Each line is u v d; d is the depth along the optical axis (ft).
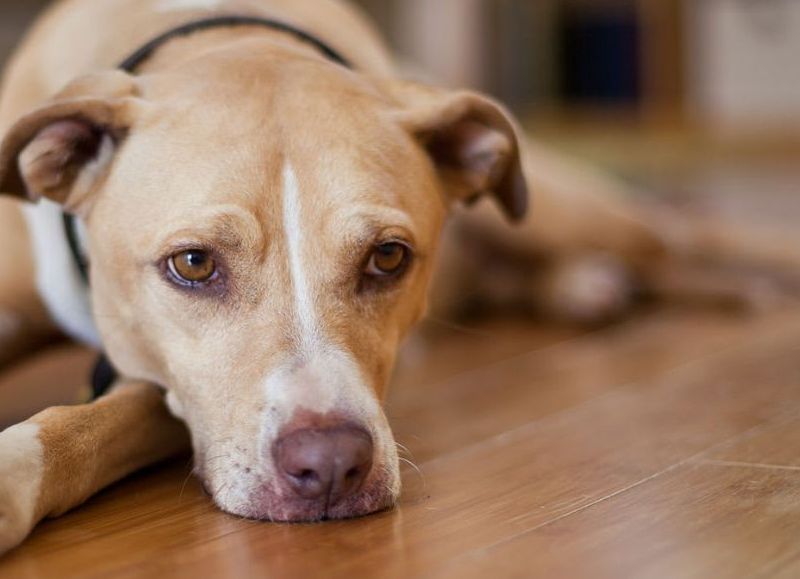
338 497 1.89
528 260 3.78
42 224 2.48
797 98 7.83
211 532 1.86
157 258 2.07
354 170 2.12
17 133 2.13
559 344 3.36
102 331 2.27
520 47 7.88
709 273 3.75
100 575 1.71
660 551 1.71
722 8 8.03
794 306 3.67
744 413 2.42
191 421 2.08
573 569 1.67
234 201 2.04
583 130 7.73
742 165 7.09
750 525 1.78
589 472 2.09
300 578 1.69
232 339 2.03
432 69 7.13
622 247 3.71
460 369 3.10
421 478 2.12
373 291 2.14
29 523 1.82
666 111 8.13
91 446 1.98
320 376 1.94
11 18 5.48
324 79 2.26
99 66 2.52
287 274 2.04
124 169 2.15
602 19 8.16
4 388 2.93
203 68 2.25
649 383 2.78
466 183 2.47
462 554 1.74
